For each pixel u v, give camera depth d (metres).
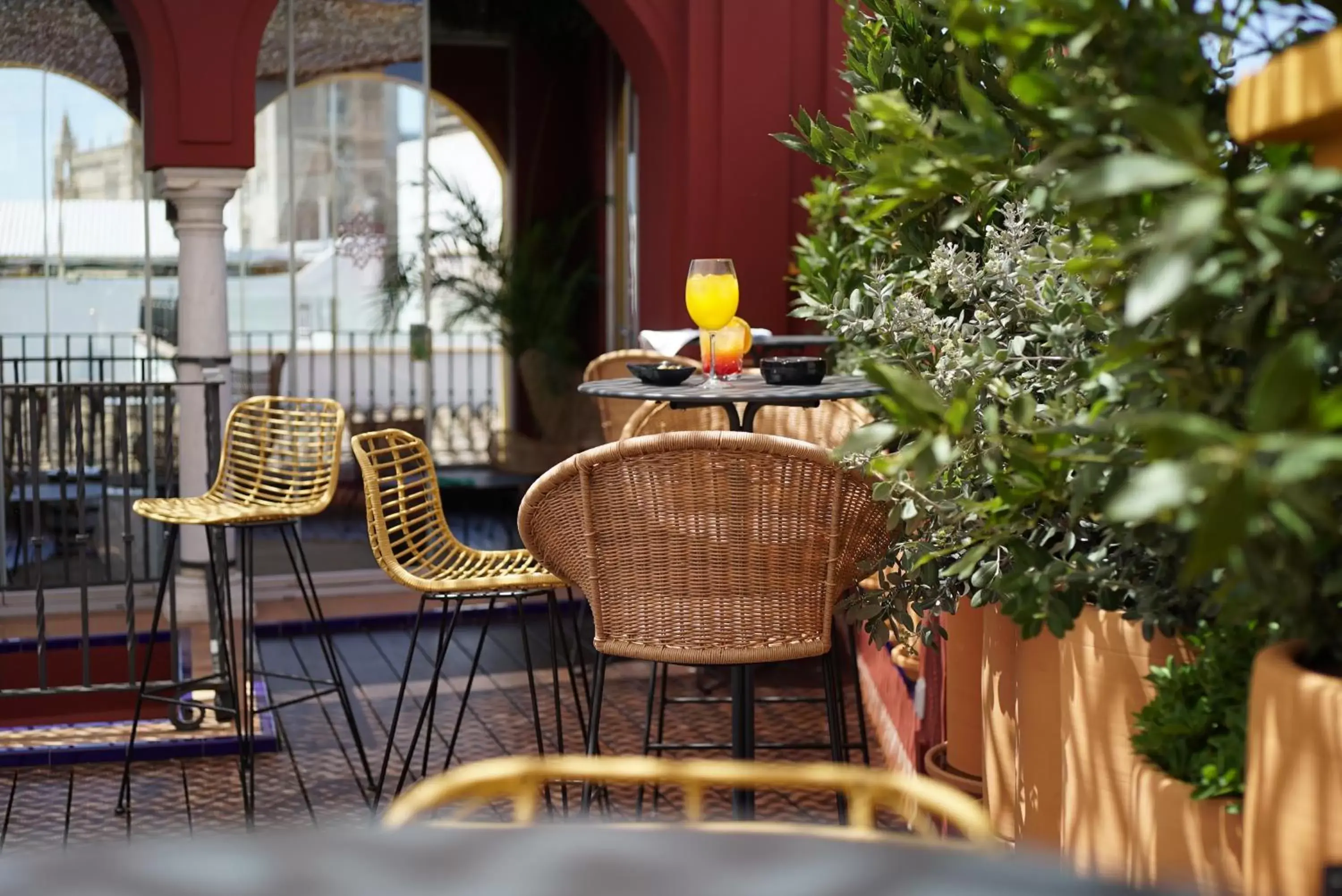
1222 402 1.26
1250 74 1.12
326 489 4.27
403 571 3.24
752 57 6.20
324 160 7.02
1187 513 0.95
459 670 5.39
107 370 7.21
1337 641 1.34
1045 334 2.29
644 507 2.54
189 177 5.71
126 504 4.73
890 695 4.19
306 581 6.64
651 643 2.59
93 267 7.22
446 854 0.95
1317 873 1.22
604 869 0.91
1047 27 1.21
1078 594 1.75
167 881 0.91
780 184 6.26
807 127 3.12
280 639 6.00
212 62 5.68
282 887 0.89
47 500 6.87
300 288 7.06
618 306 9.75
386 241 7.14
